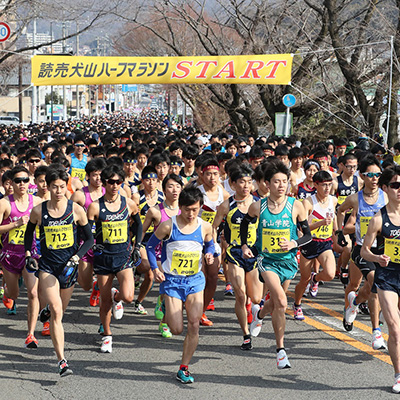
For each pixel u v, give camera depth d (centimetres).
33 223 1466
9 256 1745
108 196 1573
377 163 1678
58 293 1409
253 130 6712
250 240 1631
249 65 4038
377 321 1541
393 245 1352
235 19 6231
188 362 1358
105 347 1554
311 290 2114
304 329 1747
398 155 3081
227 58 4044
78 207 1468
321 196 1872
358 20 5656
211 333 1719
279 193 1443
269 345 1614
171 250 1391
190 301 1374
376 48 5256
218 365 1463
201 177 1967
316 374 1401
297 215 1472
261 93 6012
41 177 1794
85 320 1848
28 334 1596
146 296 2125
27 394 1291
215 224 1662
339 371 1421
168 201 1730
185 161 2577
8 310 1888
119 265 1566
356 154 2816
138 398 1266
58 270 1446
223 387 1324
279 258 1470
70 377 1387
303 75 5856
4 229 1681
